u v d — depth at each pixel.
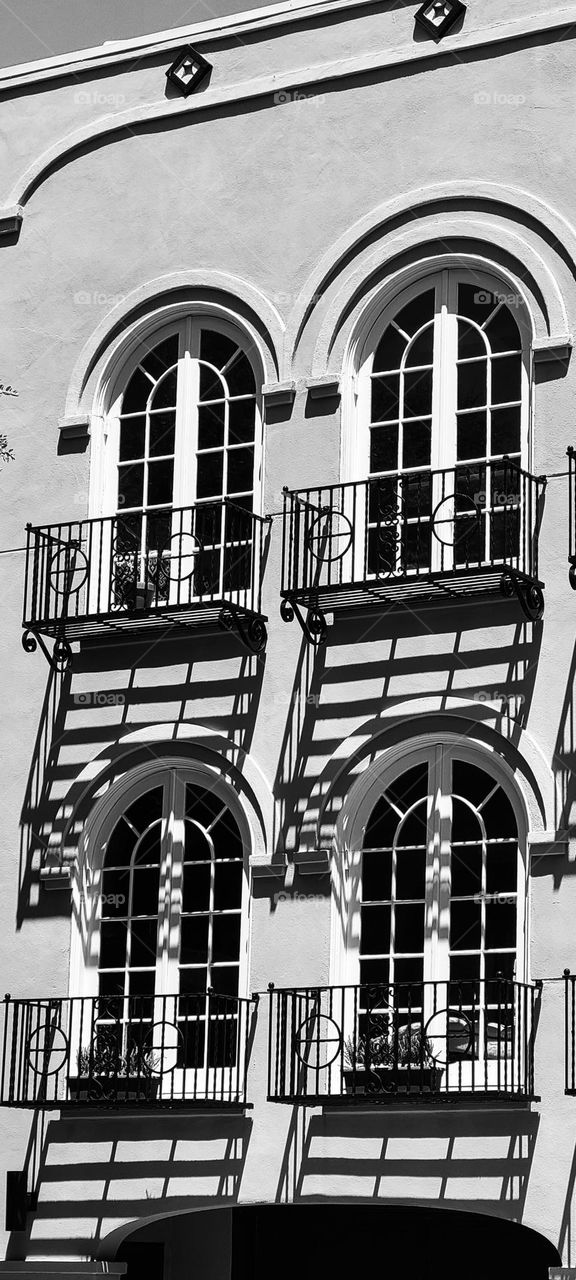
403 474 19.47
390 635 19.25
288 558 19.75
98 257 21.78
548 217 19.25
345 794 19.19
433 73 20.19
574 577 18.05
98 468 21.28
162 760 20.25
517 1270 18.16
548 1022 17.83
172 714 20.22
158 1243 19.56
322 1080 18.73
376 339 20.09
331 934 18.97
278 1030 18.53
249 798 19.67
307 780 19.38
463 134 19.89
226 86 21.34
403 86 20.33
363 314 20.06
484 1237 18.39
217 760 19.92
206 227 21.17
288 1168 18.78
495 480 19.20
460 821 18.81
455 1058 18.36
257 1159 18.95
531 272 19.22
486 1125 18.00
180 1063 19.58
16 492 21.62
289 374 20.23
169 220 21.41
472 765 18.86
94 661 20.78
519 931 18.28
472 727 18.73
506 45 19.88
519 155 19.58
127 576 20.75
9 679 21.27
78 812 20.53
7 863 20.83
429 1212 18.64
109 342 21.50
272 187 20.86
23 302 22.09
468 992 18.44
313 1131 18.73
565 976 17.58
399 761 19.20
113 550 20.92
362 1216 18.89
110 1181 19.64
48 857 20.55
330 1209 19.02
